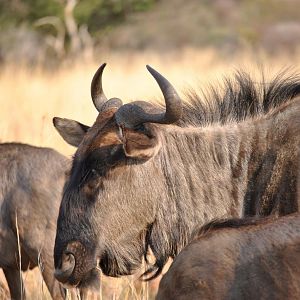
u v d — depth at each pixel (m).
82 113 51.34
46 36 110.94
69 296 25.23
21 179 28.52
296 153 21.84
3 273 31.47
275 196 21.81
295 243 16.06
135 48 159.38
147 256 22.73
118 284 27.67
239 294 15.98
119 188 21.75
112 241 21.94
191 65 90.56
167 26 169.00
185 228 22.09
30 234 28.23
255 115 23.11
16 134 46.62
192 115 23.19
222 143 22.66
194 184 22.25
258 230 16.59
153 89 68.56
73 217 22.02
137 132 21.75
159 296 16.95
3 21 109.56
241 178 22.39
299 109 22.55
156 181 22.00
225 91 23.59
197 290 16.30
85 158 22.03
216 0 182.38
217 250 16.50
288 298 15.66
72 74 81.00
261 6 182.00
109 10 112.12
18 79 74.88
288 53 125.56
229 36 166.62
